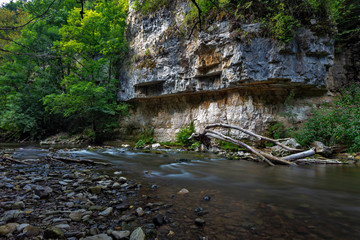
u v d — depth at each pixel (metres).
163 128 13.80
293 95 9.46
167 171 5.40
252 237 2.02
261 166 6.30
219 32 9.23
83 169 5.48
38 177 4.36
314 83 8.70
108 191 3.50
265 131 9.51
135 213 2.58
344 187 3.96
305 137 8.23
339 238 2.01
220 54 9.41
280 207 2.86
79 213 2.51
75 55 16.30
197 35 10.38
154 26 13.35
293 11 8.32
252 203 3.02
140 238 1.89
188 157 8.02
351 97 9.08
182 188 3.81
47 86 17.19
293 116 9.36
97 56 16.69
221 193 3.51
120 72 16.02
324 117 8.19
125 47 15.50
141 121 15.34
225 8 9.16
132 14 15.62
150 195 3.36
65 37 15.22
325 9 8.41
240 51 8.62
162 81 12.40
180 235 2.05
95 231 2.09
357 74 10.20
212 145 10.30
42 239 1.89
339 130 7.48
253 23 8.64
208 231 2.13
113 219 2.41
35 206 2.77
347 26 10.57
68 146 12.66
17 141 16.94
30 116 16.95
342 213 2.66
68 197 3.17
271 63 8.45
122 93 15.68
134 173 5.11
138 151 9.92
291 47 8.25
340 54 10.69
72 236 1.98
